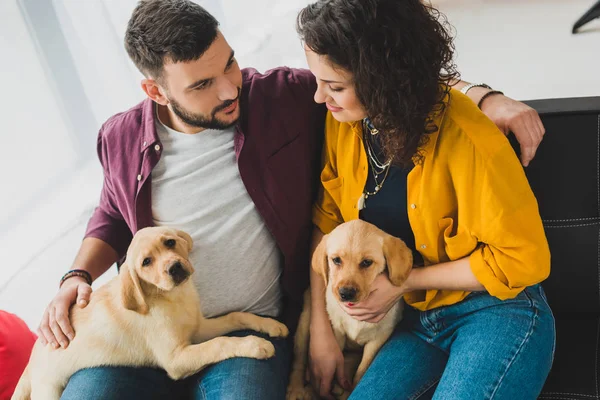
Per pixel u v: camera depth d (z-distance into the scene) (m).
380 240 1.42
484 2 3.86
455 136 1.32
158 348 1.46
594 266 1.55
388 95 1.23
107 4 2.49
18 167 2.38
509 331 1.34
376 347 1.55
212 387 1.40
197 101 1.42
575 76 2.90
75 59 2.51
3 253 2.31
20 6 2.32
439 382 1.37
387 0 1.19
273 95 1.56
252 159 1.52
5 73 2.30
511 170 1.31
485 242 1.36
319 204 1.63
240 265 1.54
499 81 2.98
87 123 2.64
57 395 1.48
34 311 2.10
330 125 1.55
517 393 1.29
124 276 1.40
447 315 1.46
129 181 1.55
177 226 1.54
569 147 1.50
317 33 1.21
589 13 3.22
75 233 2.40
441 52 1.28
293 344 1.64
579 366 1.46
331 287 1.51
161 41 1.35
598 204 1.52
